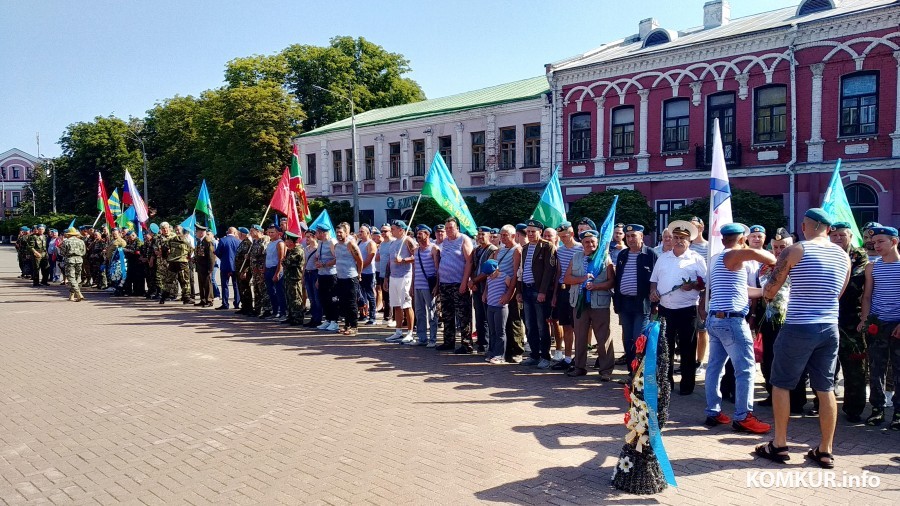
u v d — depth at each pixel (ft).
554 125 91.56
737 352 21.33
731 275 21.56
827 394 18.06
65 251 59.57
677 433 21.25
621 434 20.93
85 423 22.61
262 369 30.50
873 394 22.35
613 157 85.40
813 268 18.03
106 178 209.05
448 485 16.92
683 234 25.59
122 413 23.75
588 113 88.22
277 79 155.43
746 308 21.54
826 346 18.06
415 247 37.68
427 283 36.04
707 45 75.25
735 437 20.84
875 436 21.01
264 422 22.45
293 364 31.58
